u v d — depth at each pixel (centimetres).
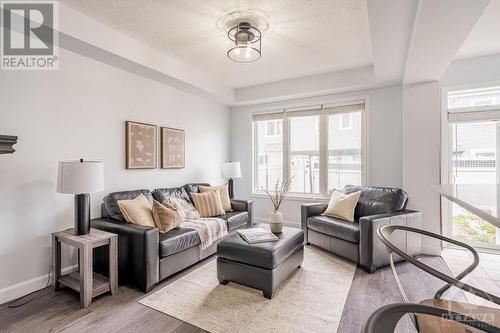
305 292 238
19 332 183
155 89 370
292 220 477
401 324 137
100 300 225
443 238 133
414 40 233
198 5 228
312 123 467
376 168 406
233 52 297
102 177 246
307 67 381
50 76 256
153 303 220
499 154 337
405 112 358
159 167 379
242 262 240
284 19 251
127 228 248
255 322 194
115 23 260
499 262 303
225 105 521
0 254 223
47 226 253
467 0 179
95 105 296
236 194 537
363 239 284
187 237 280
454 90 347
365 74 379
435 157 345
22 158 237
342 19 251
